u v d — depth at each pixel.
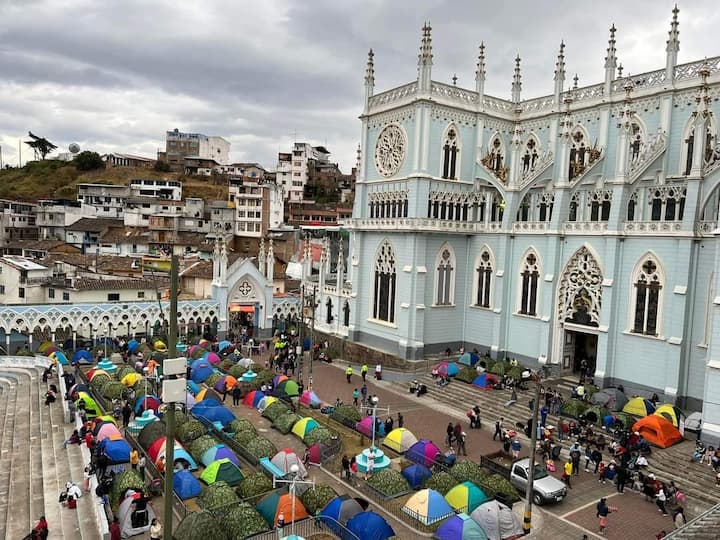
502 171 60.88
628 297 47.56
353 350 65.62
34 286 74.25
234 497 29.23
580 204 54.59
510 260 58.06
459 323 63.22
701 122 42.69
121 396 46.62
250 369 55.28
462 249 62.56
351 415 43.94
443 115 60.28
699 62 48.34
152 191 154.50
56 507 29.94
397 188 62.19
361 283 67.25
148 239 112.56
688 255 43.09
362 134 67.62
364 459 35.84
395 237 61.56
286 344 67.06
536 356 55.22
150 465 34.56
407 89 60.81
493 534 27.61
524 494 33.22
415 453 36.59
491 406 47.88
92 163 189.75
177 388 17.77
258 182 153.75
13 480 33.69
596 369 49.12
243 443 37.66
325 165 197.12
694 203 42.94
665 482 34.16
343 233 109.12
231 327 81.12
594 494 33.53
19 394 50.72
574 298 52.69
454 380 54.06
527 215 60.56
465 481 31.80
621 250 48.09
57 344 66.12
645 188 49.03
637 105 53.03
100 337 67.50
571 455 36.12
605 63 55.72
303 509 29.00
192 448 36.50
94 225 123.62
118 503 29.67
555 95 60.47
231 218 130.50
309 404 47.94
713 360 36.91
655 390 45.69
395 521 29.95
